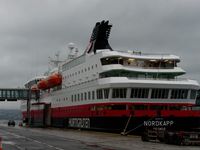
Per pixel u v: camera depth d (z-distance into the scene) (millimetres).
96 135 56062
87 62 70188
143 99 59750
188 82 61719
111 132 61250
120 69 61375
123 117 59438
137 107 59844
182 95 61562
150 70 63531
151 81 59531
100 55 63562
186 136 37844
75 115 75938
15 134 59031
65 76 84562
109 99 59812
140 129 59594
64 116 84125
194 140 37844
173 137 38875
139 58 63562
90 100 67312
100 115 63000
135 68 63125
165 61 65188
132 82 58500
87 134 58719
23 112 131625
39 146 34938
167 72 64188
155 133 42625
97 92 63875
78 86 74188
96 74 65688
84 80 71625
